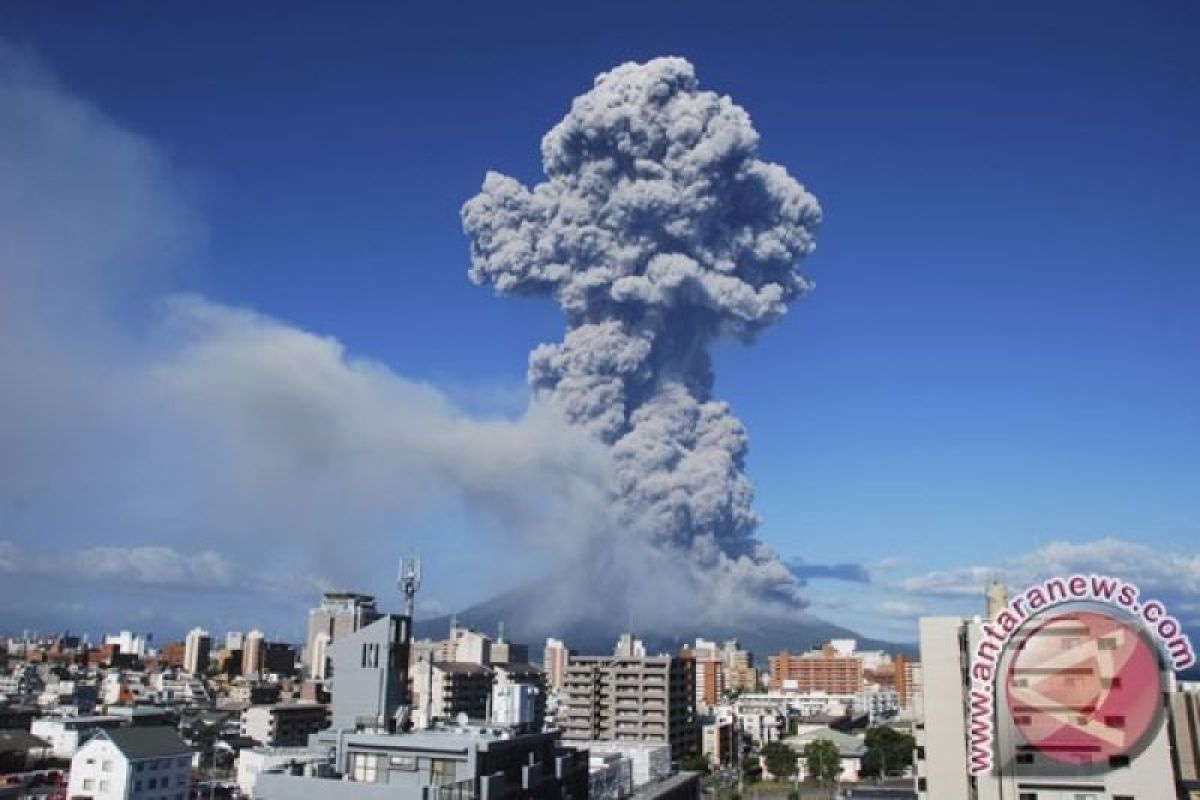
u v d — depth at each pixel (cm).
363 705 10712
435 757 8862
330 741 10400
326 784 8362
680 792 17225
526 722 12481
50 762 19462
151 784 15338
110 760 15062
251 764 17825
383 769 9050
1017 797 7869
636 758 19025
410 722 10806
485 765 8825
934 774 8481
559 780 10275
